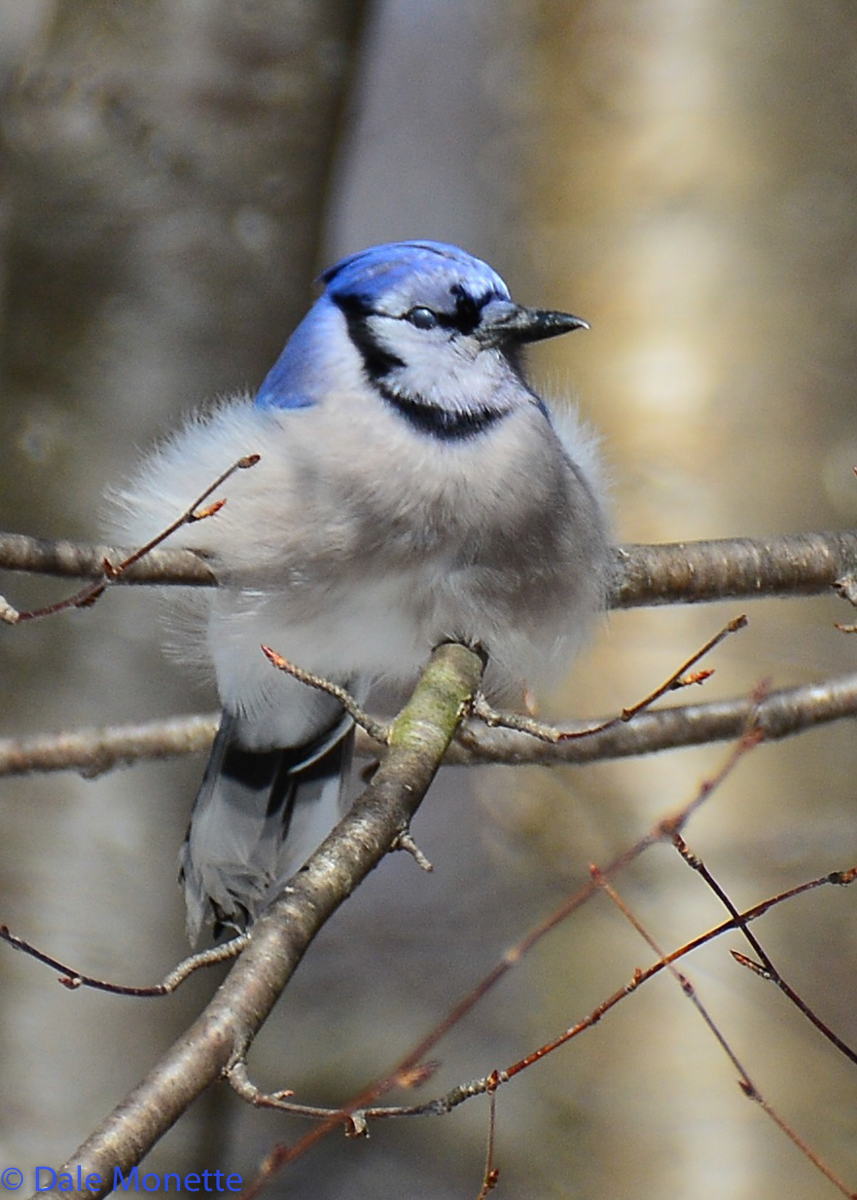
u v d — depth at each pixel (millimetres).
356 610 7383
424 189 17234
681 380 10914
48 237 10391
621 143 11344
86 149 10406
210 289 10461
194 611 8117
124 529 7531
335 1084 12734
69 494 10195
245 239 10570
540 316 7652
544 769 11172
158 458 7734
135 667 10086
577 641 7832
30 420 10266
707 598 7816
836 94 11172
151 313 10391
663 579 7727
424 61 17688
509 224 12102
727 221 11055
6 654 10031
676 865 10547
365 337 7598
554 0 11820
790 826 10445
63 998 9992
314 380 7625
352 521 7164
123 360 10352
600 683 10547
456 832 14898
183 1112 4254
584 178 11445
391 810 5262
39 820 10148
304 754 7930
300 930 4734
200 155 10500
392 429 7363
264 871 7793
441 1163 12383
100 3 10633
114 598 10117
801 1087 10234
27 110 10531
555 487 7461
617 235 11266
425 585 7328
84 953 10023
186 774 10422
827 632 10500
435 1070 5727
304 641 7523
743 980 10367
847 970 10344
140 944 10125
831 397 10844
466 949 13711
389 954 13680
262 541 7176
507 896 11938
